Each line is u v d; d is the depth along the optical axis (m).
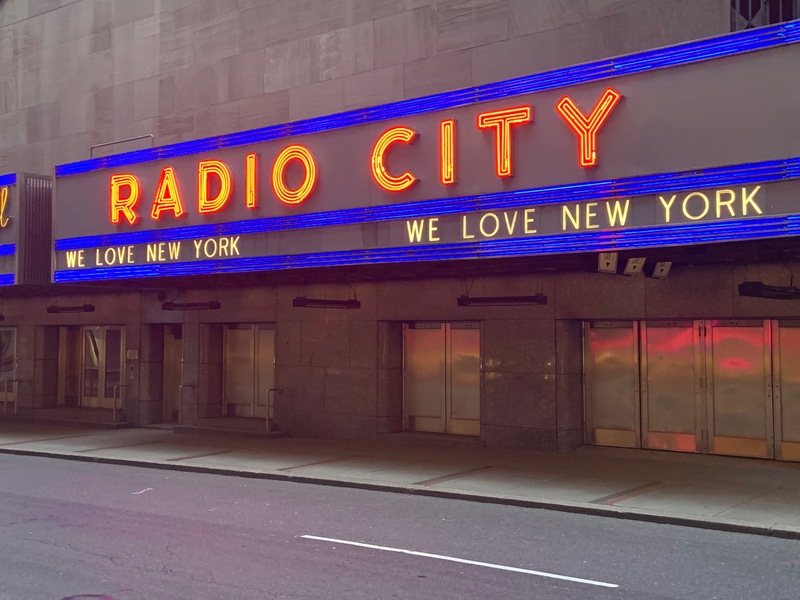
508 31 15.59
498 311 15.69
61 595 6.81
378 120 13.51
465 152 12.56
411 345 17.50
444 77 16.41
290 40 18.88
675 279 13.88
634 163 11.03
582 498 11.11
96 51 22.89
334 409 17.94
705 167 10.48
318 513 10.59
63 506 11.11
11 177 19.08
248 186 14.92
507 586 7.09
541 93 11.86
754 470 12.89
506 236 12.09
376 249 13.41
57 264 17.95
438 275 16.02
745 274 13.27
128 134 22.00
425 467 13.95
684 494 11.27
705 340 14.16
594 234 11.30
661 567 7.80
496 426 15.64
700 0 13.62
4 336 25.19
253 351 20.17
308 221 14.24
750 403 13.70
